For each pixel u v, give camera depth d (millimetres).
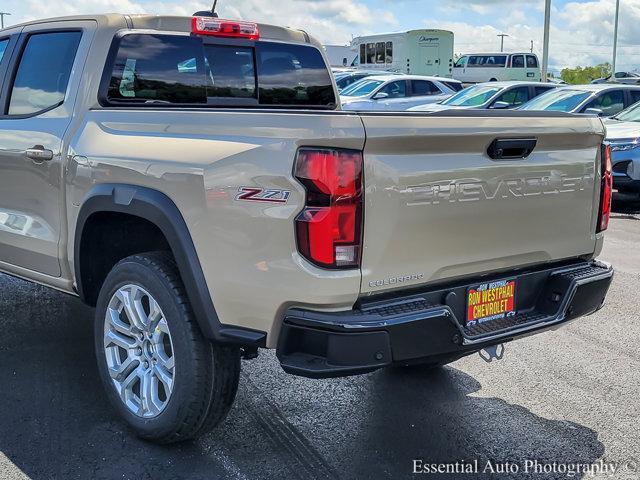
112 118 3588
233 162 2904
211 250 2990
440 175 2941
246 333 2959
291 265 2777
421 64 32750
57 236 3859
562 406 3971
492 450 3471
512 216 3230
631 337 5105
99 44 3848
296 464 3291
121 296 3463
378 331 2742
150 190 3225
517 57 34688
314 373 2758
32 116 4098
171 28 4129
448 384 4254
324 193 2721
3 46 4523
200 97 4270
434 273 3029
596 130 3494
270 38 4645
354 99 18078
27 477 3111
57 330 4984
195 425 3254
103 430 3553
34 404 3814
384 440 3545
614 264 7316
